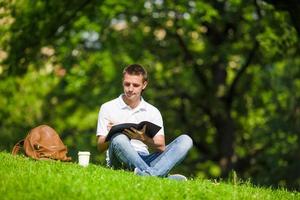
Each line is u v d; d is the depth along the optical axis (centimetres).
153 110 1722
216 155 4741
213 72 4616
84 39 4234
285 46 3728
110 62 4088
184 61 4522
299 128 4534
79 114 4756
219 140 4628
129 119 1702
